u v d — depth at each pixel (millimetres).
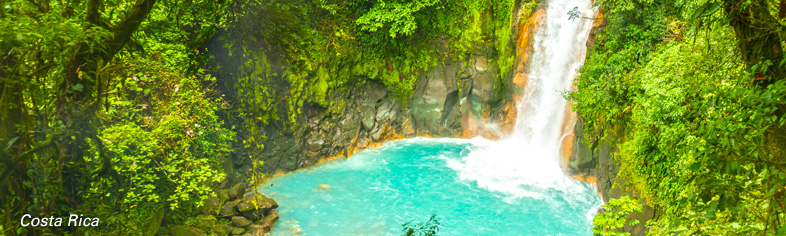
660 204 11133
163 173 13109
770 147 3299
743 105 3320
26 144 4418
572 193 19281
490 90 25641
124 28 4887
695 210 3584
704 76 8484
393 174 21797
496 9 24703
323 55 21594
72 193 6109
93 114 5199
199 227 14477
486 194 19406
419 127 26688
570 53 21500
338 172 22156
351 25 23125
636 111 14352
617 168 16953
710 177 3521
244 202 16297
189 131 13711
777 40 3578
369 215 17734
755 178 3971
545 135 23047
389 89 25297
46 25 3912
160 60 13742
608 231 11539
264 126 20906
